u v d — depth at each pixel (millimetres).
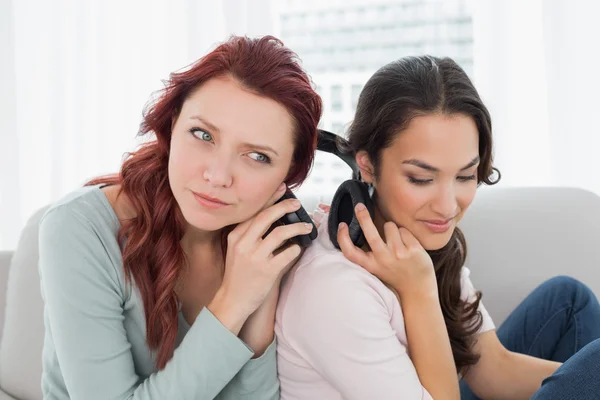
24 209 2566
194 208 926
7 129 2500
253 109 891
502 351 1277
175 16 2428
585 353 990
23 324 1413
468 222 1552
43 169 2574
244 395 1026
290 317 1006
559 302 1339
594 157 2158
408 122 962
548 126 2180
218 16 2393
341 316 933
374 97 1019
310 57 2826
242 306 952
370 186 1084
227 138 896
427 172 967
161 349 994
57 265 925
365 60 2764
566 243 1513
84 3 2467
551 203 1562
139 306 992
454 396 1018
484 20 2217
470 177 1009
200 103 903
